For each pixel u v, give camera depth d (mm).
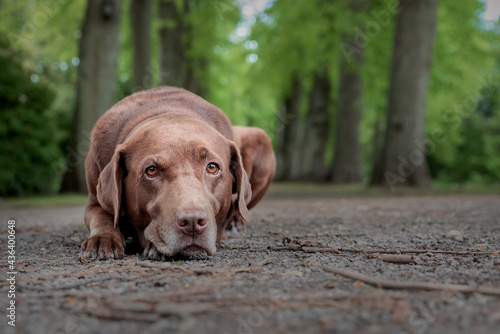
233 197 958
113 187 850
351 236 1114
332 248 887
